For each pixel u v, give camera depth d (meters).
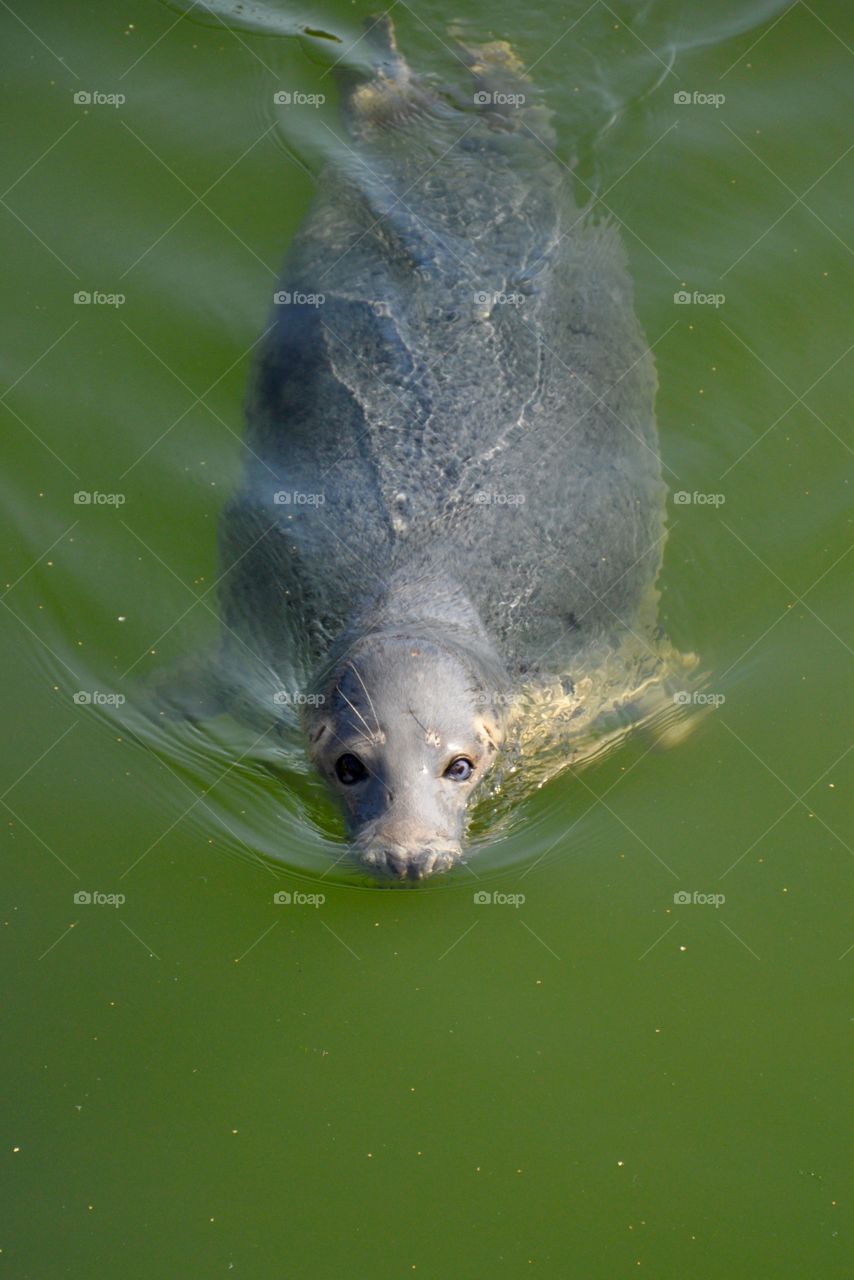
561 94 11.02
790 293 10.27
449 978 7.14
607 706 8.05
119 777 7.87
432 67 11.16
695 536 8.98
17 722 8.10
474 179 9.98
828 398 9.73
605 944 7.25
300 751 7.75
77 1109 6.61
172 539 8.95
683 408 9.64
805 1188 6.45
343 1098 6.73
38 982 7.02
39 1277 6.09
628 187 10.64
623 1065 6.86
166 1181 6.42
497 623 7.74
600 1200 6.43
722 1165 6.54
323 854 7.48
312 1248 6.25
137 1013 6.95
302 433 8.64
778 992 7.09
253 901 7.37
